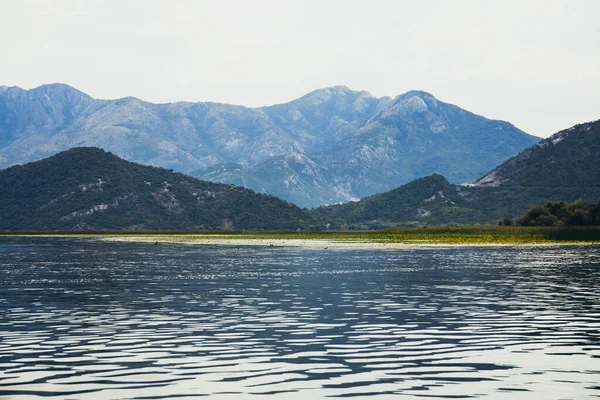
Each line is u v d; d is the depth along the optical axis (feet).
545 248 433.07
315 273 234.17
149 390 76.64
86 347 101.60
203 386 78.38
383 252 378.12
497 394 74.74
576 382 80.07
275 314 135.85
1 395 74.69
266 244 513.86
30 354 96.68
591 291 177.27
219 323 124.47
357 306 148.15
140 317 132.16
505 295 168.14
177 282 202.59
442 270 246.68
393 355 95.50
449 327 119.65
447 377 82.64
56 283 200.34
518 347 101.30
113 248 445.78
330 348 100.63
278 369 86.94
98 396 74.13
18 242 572.92
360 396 74.08
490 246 465.06
